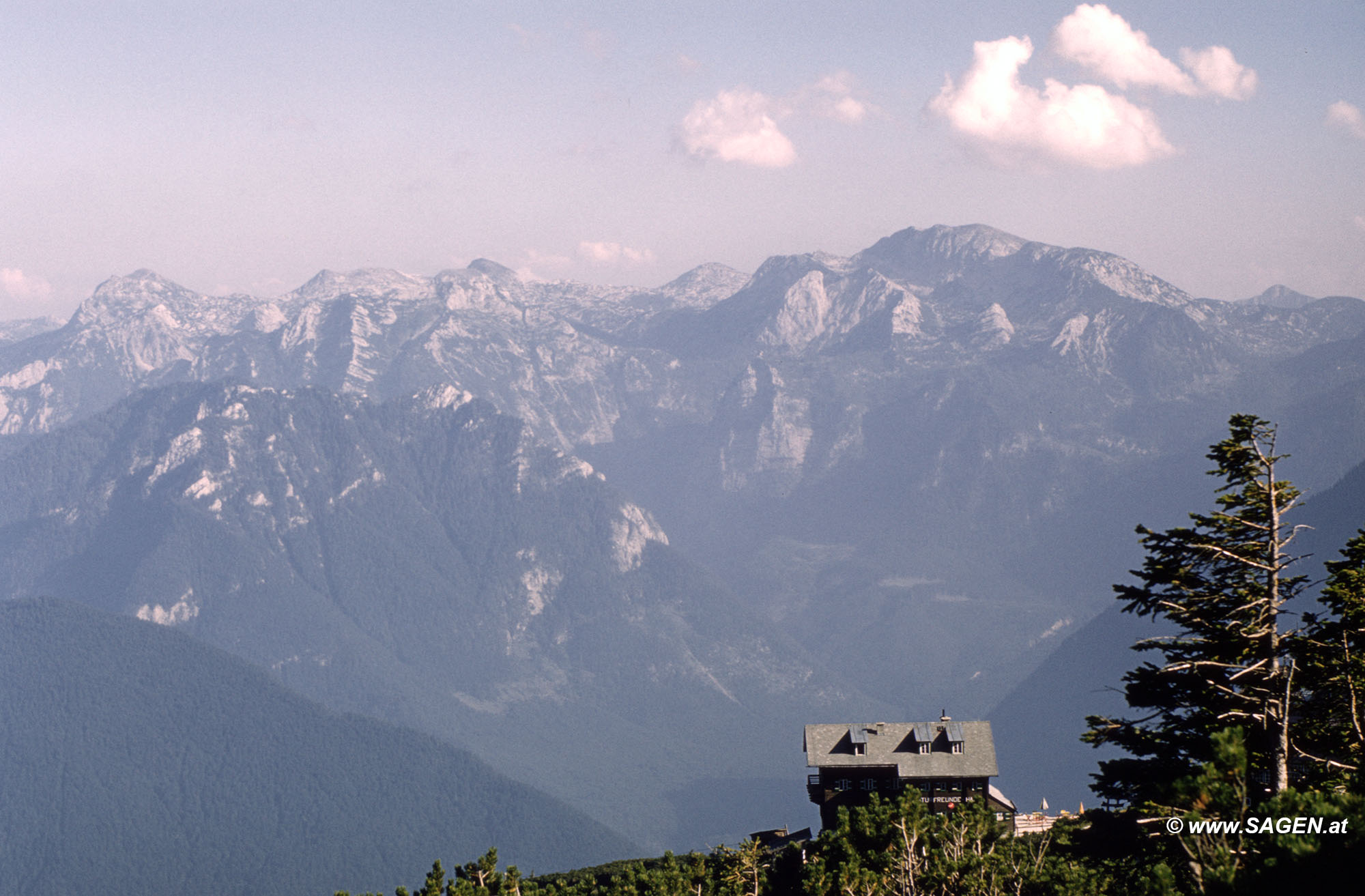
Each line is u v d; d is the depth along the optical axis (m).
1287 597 57.84
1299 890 38.19
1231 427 59.16
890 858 105.88
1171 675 61.09
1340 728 57.75
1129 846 61.78
